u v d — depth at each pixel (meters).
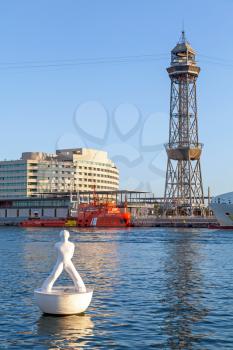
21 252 88.62
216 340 28.66
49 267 63.53
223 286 47.47
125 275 55.62
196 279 52.47
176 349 27.06
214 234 158.12
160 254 84.44
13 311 35.41
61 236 33.03
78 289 33.12
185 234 158.62
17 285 47.56
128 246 104.38
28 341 28.36
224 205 188.62
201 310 36.31
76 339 28.72
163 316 34.44
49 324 31.55
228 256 80.62
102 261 71.81
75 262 70.06
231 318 33.84
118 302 39.09
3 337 29.12
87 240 126.00
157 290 44.97
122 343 28.11
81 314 34.31
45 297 32.47
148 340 28.67
